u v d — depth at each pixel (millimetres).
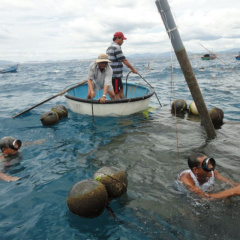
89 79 7285
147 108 8336
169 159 4633
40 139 5938
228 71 23047
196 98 5555
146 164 4469
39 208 3320
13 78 24734
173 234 2779
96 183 3146
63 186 3844
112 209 3244
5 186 3883
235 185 3641
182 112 7969
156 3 5031
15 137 6145
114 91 7852
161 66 39188
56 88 15453
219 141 5438
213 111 6590
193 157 3596
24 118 7891
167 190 3619
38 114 8375
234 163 4371
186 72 5367
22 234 2855
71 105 8047
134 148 5180
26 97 12055
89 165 4512
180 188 3615
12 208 3334
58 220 3076
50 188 3797
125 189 3543
